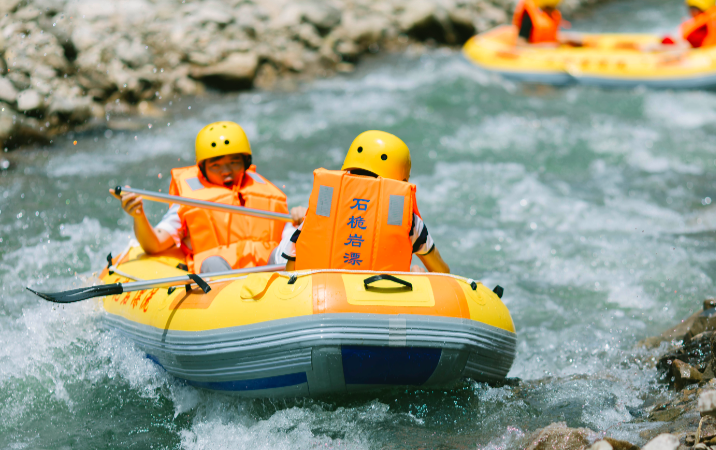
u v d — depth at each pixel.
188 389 7.25
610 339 8.66
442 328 6.31
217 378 6.63
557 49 24.48
